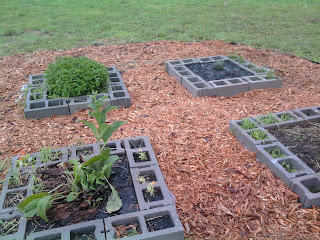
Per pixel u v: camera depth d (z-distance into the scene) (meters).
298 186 2.76
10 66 6.17
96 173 2.77
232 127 3.72
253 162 3.24
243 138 3.52
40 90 4.68
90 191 2.73
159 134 3.76
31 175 2.91
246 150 3.42
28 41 7.76
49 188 2.80
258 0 13.06
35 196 2.47
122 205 2.64
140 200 2.64
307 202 2.68
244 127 3.66
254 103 4.58
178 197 2.81
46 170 2.97
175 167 3.17
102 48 7.12
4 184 2.83
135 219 2.47
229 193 2.85
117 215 2.51
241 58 6.09
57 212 2.57
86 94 4.60
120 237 2.35
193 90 4.81
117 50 6.99
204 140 3.63
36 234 2.33
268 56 6.62
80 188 2.72
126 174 3.00
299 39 7.78
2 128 3.97
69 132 3.86
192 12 10.85
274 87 5.13
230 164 3.22
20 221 2.46
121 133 3.79
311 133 3.62
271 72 5.29
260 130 3.58
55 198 2.60
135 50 6.97
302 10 11.05
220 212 2.65
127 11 11.05
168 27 8.89
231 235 2.45
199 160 3.28
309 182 2.86
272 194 2.82
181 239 2.39
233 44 7.38
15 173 2.88
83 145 3.40
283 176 2.94
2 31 8.54
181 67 5.65
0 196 2.69
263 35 8.20
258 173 3.08
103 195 2.74
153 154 3.22
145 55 6.68
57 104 4.44
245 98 4.80
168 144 3.55
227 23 9.37
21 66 6.16
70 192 2.73
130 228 2.43
